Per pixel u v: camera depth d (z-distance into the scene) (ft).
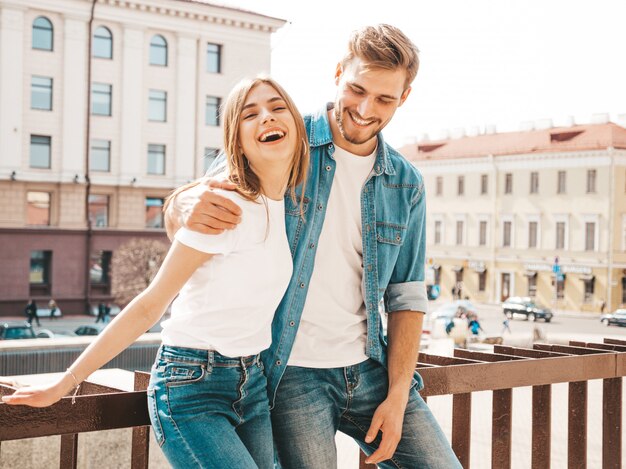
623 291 150.82
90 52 110.01
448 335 77.25
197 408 5.55
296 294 6.54
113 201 113.29
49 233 108.27
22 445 11.00
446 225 177.58
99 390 7.41
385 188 7.04
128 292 106.42
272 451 6.08
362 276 6.89
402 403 6.64
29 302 106.32
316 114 7.05
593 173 152.05
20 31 104.73
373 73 6.37
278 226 6.04
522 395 44.50
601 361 8.64
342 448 25.81
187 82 117.50
